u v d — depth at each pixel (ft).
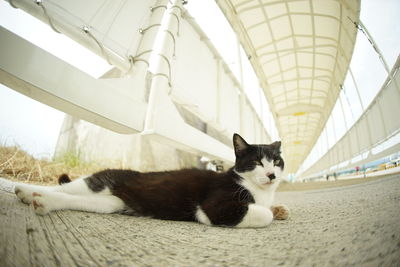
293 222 3.64
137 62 6.70
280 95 25.59
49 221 2.70
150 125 6.62
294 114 29.32
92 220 3.11
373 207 3.73
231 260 1.71
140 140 11.96
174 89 8.52
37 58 4.09
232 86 15.67
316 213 4.21
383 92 10.48
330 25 14.38
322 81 22.11
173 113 7.63
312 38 15.84
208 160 11.98
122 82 6.12
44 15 4.35
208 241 2.38
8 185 5.00
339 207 4.48
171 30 8.28
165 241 2.31
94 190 4.33
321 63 18.89
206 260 1.71
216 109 12.37
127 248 1.96
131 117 6.27
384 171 11.33
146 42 6.82
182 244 2.22
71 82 4.68
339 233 2.35
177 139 7.52
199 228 3.32
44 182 6.98
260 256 1.80
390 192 5.34
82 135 13.29
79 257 1.64
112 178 4.55
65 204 3.62
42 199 3.14
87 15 5.18
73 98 4.69
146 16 7.12
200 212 4.04
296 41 16.17
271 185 4.77
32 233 2.09
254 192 4.58
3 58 3.61
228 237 2.62
